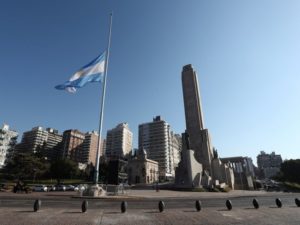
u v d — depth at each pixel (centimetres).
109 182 3316
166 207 1930
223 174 7194
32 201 2242
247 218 1357
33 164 9125
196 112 7619
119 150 19062
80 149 19825
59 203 2102
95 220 1236
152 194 3816
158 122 18125
